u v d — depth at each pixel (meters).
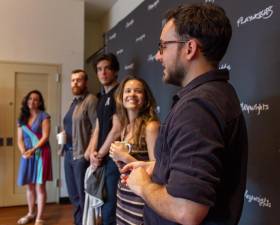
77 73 3.02
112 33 3.98
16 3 4.22
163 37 0.94
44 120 3.59
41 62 4.34
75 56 4.50
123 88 1.98
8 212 3.94
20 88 4.24
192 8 0.89
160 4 2.63
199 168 0.72
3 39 4.16
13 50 4.20
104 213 2.30
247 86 1.59
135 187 0.92
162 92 2.60
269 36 1.44
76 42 4.51
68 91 4.46
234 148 0.83
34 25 4.30
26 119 3.60
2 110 4.14
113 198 2.28
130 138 1.82
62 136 3.12
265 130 1.45
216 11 0.88
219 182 0.75
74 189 3.09
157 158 0.94
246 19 1.61
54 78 4.40
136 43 3.18
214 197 0.72
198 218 0.71
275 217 1.38
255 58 1.53
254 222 1.50
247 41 1.60
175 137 0.79
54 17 4.41
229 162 0.83
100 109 2.58
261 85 1.49
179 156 0.76
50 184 4.39
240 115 0.87
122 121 2.01
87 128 2.92
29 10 4.28
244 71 1.61
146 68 2.93
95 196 2.29
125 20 3.52
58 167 4.40
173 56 0.90
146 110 1.89
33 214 3.65
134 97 1.87
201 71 0.88
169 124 0.85
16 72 4.21
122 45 3.59
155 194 0.82
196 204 0.70
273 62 1.42
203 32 0.85
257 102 1.51
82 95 3.05
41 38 4.34
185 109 0.80
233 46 1.70
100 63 2.62
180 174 0.73
